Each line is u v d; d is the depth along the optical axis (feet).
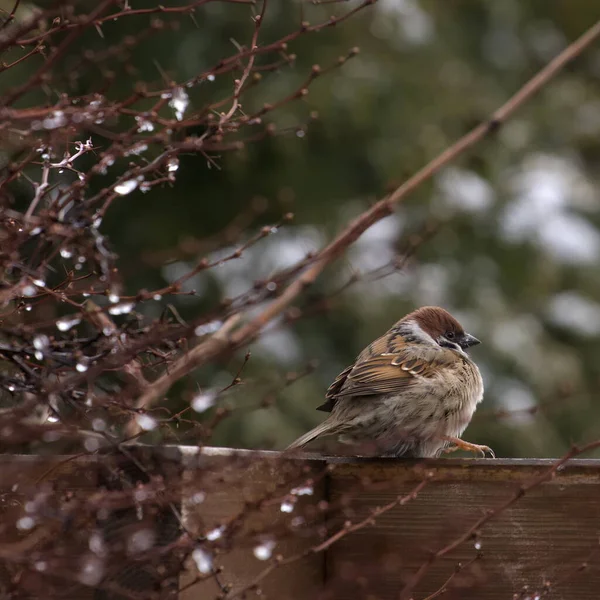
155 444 22.68
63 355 21.68
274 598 24.22
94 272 22.56
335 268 66.18
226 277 67.41
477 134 24.54
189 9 21.88
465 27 83.25
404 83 72.13
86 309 22.72
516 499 22.15
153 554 19.61
